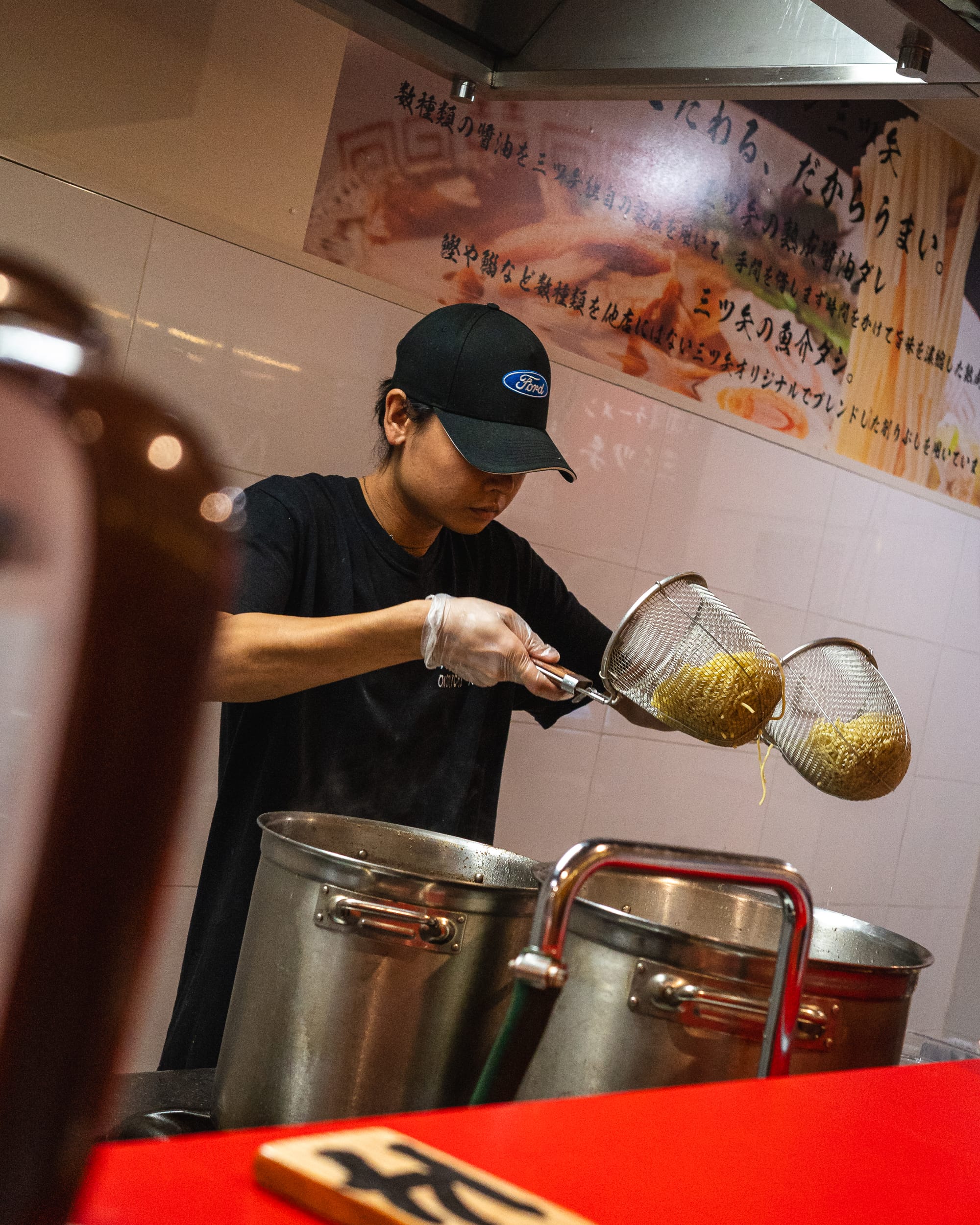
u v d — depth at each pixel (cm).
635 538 249
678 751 262
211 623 18
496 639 130
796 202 272
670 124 245
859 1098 73
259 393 195
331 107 198
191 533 18
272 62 191
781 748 147
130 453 17
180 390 187
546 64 169
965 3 119
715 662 130
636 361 247
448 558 175
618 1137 57
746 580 272
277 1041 105
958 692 329
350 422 206
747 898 137
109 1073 19
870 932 129
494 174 220
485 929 105
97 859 18
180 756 18
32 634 17
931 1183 59
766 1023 85
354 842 130
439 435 155
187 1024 151
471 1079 107
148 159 181
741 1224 49
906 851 320
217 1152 47
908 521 307
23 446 17
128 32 177
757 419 271
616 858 70
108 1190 42
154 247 182
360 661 134
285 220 195
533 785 238
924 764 322
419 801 168
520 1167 51
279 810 156
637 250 244
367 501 167
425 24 165
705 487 260
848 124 279
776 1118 65
